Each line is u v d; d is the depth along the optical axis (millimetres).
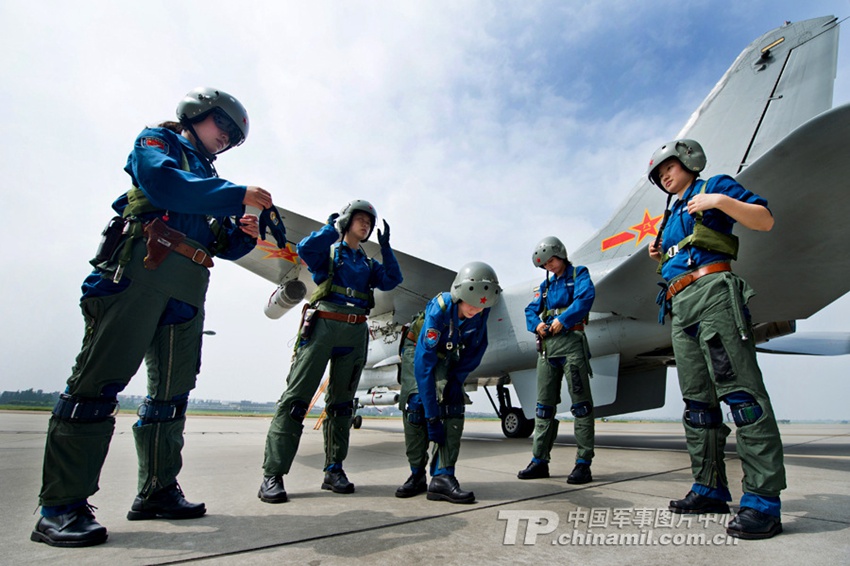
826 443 7426
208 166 2371
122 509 2379
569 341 3564
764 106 5391
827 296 4445
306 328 2787
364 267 3090
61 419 1805
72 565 1519
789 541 1812
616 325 5996
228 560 1572
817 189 3393
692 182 2480
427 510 2357
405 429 2863
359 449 5645
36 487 2828
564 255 3873
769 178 3420
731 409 2027
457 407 2729
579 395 3410
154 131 2045
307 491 2938
